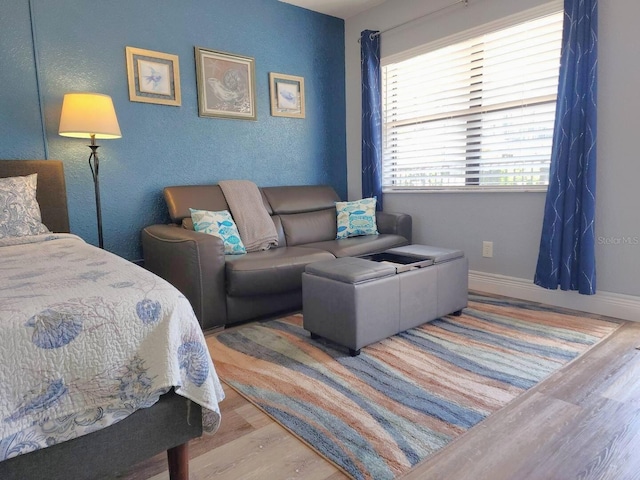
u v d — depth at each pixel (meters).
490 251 3.15
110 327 1.00
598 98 2.47
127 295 1.06
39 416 0.91
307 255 2.68
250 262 2.48
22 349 0.90
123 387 1.01
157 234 2.67
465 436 1.42
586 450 1.32
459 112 3.29
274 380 1.85
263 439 1.44
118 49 2.82
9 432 0.87
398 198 3.79
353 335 2.04
